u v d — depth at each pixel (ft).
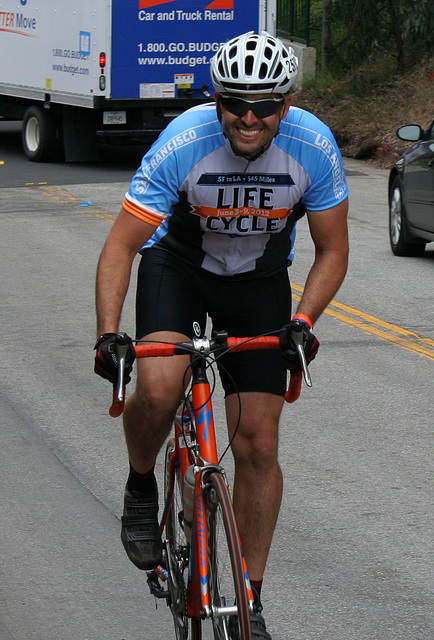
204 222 14.97
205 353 13.39
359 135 89.61
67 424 26.23
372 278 44.60
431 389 29.37
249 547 14.82
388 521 20.57
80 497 21.77
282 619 16.79
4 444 24.80
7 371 30.71
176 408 14.85
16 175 77.77
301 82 105.70
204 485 13.34
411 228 47.44
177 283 15.39
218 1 75.56
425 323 37.04
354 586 17.89
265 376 14.97
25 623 16.70
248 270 15.47
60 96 78.64
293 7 113.09
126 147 97.14
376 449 24.61
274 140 14.48
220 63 13.48
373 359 32.37
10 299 39.86
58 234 54.19
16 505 21.34
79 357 32.22
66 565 18.80
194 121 14.43
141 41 74.28
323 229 15.25
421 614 16.96
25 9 81.56
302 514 20.88
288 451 24.41
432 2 90.12
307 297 14.96
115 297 14.33
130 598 17.62
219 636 13.12
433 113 87.15
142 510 15.92
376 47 102.89
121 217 14.79
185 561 14.38
